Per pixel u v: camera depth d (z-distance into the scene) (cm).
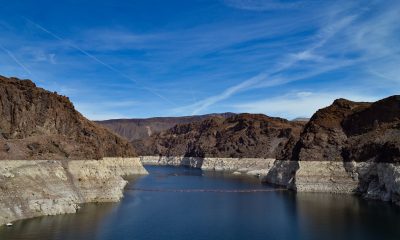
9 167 7069
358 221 7369
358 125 12581
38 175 7525
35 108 9325
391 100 12038
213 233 6588
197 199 10350
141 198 10319
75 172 8738
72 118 10706
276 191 12075
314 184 11725
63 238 5828
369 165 11006
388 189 9588
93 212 7806
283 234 6538
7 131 8281
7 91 8581
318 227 6981
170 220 7525
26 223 6531
